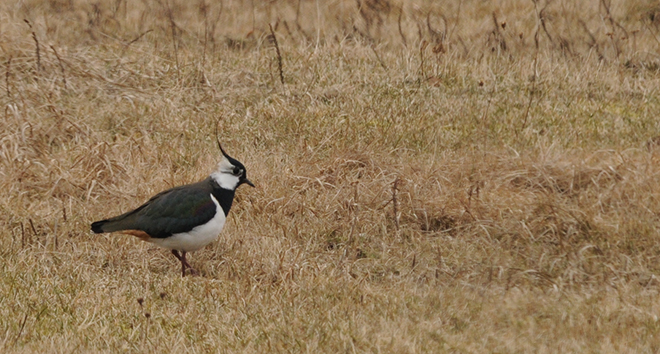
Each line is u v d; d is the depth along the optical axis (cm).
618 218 1206
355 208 1248
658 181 1291
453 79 1783
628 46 1986
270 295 1027
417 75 1789
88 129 1477
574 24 2123
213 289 1050
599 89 1762
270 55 1875
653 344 911
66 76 1656
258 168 1355
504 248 1175
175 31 2094
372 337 912
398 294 1043
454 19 2186
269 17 2219
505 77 1795
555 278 1096
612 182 1286
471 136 1520
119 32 2081
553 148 1436
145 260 1136
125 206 1266
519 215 1222
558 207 1225
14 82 1598
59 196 1298
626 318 972
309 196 1293
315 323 945
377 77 1758
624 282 1080
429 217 1244
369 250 1190
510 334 941
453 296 1041
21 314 950
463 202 1241
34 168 1346
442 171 1339
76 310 974
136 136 1505
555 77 1797
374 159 1366
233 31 2128
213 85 1686
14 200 1266
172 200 1076
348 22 2162
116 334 920
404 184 1300
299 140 1472
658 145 1484
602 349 903
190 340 909
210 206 1090
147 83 1703
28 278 1055
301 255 1146
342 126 1514
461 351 895
